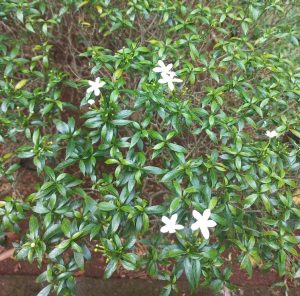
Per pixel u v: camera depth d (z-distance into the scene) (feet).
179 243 0.96
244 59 1.32
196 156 1.33
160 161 1.36
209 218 0.92
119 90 1.10
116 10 1.47
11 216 1.01
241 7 1.61
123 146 1.04
